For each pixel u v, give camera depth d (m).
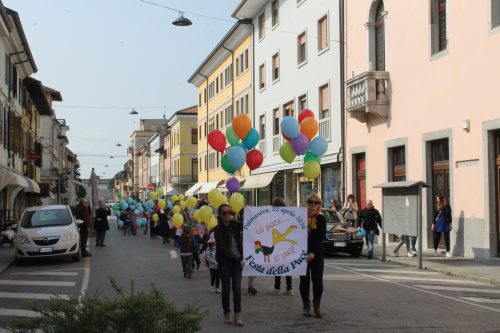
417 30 21.05
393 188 17.19
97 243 25.98
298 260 9.18
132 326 5.06
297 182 33.62
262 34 39.47
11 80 32.09
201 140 60.31
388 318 8.92
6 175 25.45
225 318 8.76
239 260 8.70
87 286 13.40
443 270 14.91
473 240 17.78
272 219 9.21
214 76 54.03
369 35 24.48
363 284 12.70
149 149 112.62
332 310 9.62
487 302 10.38
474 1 17.89
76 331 5.04
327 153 28.64
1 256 20.56
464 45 18.36
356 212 23.09
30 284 13.91
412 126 21.33
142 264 17.89
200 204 19.17
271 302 10.55
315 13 30.31
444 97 19.41
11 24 26.95
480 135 17.52
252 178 39.06
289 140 15.38
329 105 28.58
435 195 20.33
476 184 17.70
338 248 19.03
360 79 23.53
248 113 42.88
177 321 5.30
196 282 13.62
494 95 16.95
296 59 33.16
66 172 77.44
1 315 9.98
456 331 7.99
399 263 17.09
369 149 24.53
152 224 32.66
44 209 19.92
